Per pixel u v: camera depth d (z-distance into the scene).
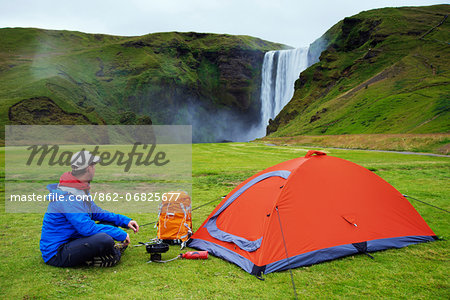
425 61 123.44
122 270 4.73
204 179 15.29
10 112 121.12
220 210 6.13
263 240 4.93
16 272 4.55
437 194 10.98
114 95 185.88
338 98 132.75
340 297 3.94
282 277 4.53
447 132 57.81
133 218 8.18
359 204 5.81
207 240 5.89
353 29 176.62
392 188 6.31
